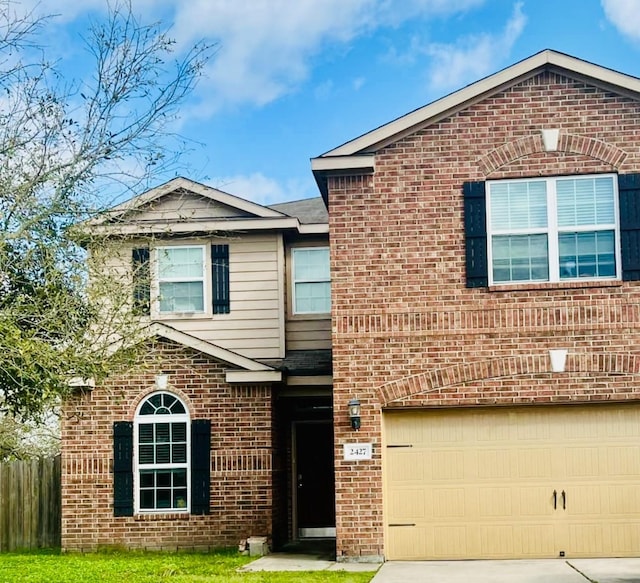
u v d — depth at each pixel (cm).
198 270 1959
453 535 1473
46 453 2702
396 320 1492
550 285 1470
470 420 1490
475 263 1487
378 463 1470
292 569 1390
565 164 1489
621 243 1465
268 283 1950
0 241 1091
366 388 1486
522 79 1505
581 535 1460
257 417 1727
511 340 1473
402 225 1507
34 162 1162
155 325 1736
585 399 1457
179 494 1727
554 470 1471
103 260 1254
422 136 1519
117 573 1372
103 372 1223
